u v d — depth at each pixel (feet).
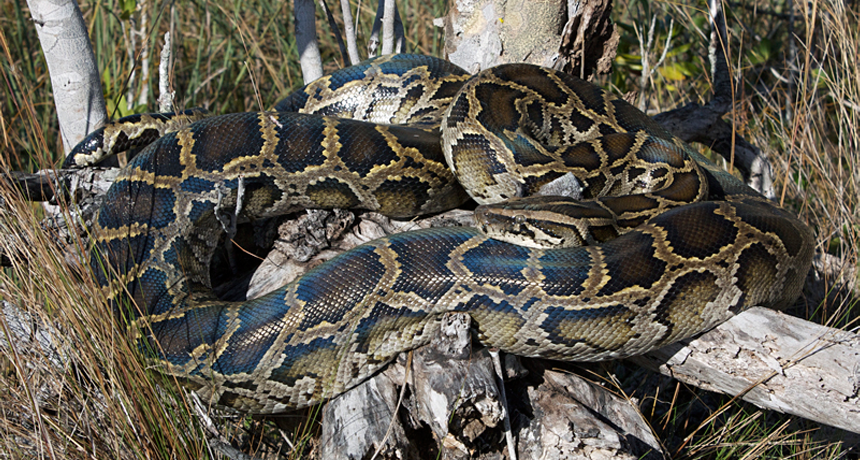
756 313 6.02
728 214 6.08
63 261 5.99
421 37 9.14
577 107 6.81
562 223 6.10
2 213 6.09
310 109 7.13
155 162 6.28
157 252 6.17
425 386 5.83
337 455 5.79
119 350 5.87
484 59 7.13
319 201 6.42
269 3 8.82
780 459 6.16
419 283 5.98
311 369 5.96
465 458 5.87
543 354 6.00
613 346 5.97
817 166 7.32
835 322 6.64
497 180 6.49
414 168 6.47
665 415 6.50
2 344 6.07
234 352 5.93
